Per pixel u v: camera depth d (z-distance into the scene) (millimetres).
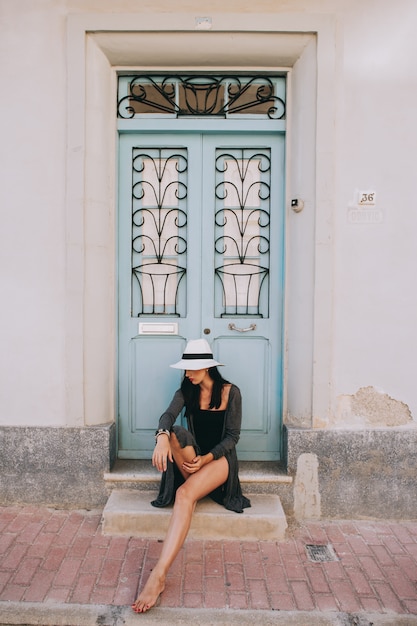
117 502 3309
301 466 3463
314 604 2611
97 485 3502
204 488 2949
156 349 3738
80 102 3369
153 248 3725
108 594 2658
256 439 3746
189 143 3672
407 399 3467
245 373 3729
